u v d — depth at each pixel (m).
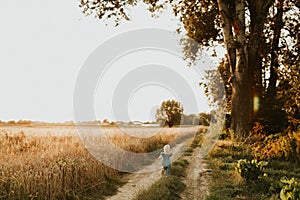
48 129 25.55
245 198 9.45
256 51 25.48
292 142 16.16
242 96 24.56
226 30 25.19
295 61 19.69
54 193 9.26
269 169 13.38
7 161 11.33
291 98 18.88
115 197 10.36
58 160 10.86
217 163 15.05
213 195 9.54
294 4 29.56
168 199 9.52
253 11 26.31
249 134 22.81
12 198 8.52
